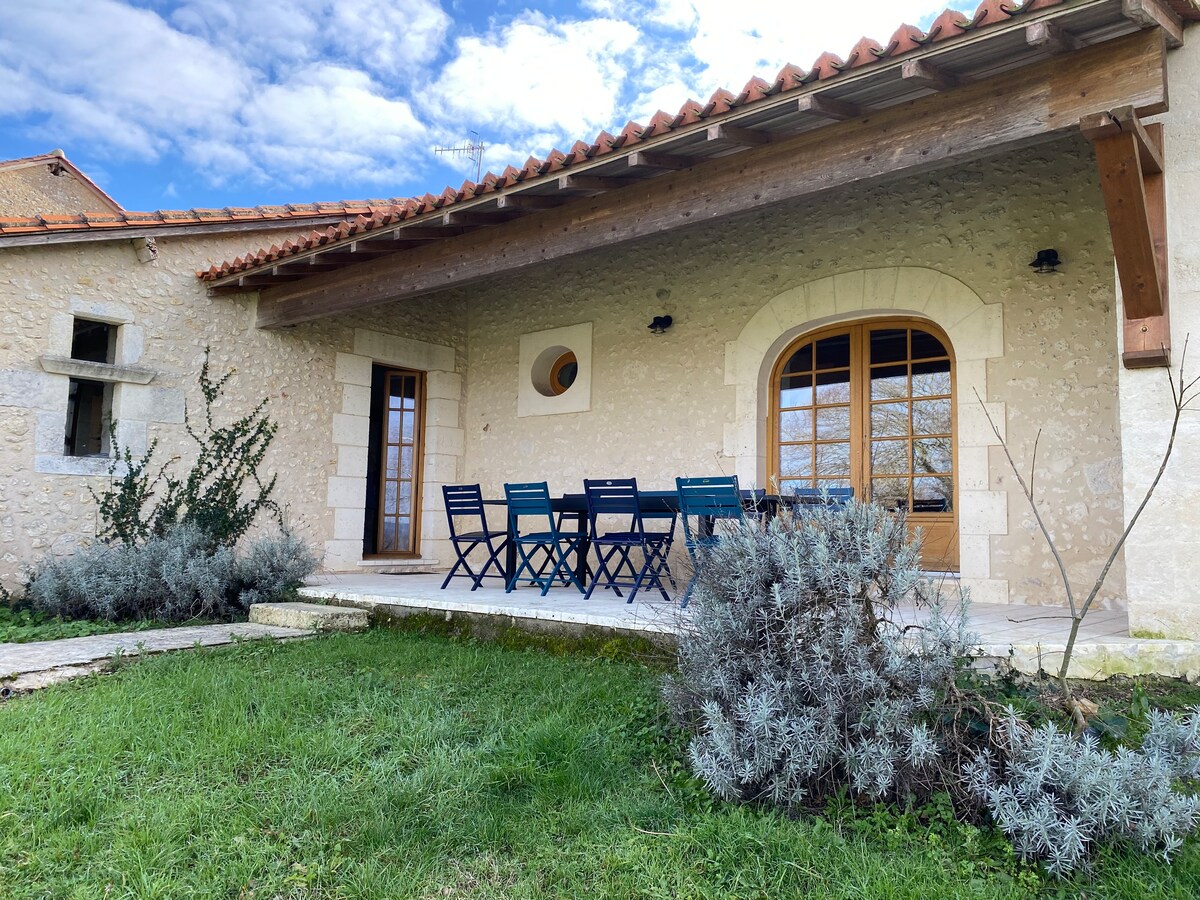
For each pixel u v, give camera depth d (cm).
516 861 211
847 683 240
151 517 636
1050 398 493
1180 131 363
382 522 820
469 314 854
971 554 511
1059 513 484
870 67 336
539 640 424
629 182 469
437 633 471
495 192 485
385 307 789
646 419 690
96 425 634
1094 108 316
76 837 212
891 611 257
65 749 271
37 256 589
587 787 250
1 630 477
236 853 208
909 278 555
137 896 187
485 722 307
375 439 831
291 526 711
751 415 625
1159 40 304
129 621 524
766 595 259
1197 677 328
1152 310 350
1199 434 348
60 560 580
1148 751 228
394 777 254
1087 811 206
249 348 698
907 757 229
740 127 394
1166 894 191
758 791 246
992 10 301
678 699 279
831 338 611
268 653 418
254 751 274
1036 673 317
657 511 553
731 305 646
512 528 564
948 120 353
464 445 840
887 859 209
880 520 267
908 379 572
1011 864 207
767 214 632
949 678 245
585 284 750
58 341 595
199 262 677
